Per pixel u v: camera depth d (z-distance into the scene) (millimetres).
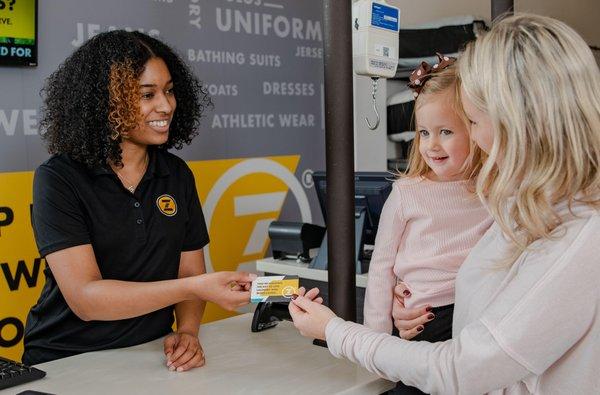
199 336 1901
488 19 4277
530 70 1038
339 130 1660
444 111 1665
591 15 5008
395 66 2104
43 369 1630
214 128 3596
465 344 1105
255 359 1688
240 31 3693
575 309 1019
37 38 2867
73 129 1813
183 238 2010
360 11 2012
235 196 3734
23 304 2928
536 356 1038
